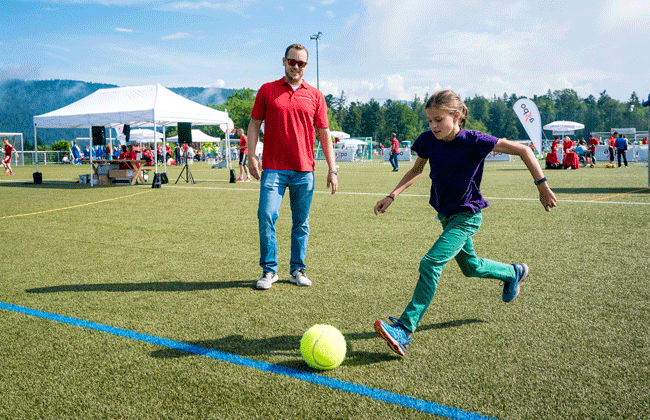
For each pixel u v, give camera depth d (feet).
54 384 7.43
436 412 6.49
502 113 423.64
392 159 72.38
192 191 40.47
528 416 6.37
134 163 49.29
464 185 8.54
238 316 10.42
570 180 46.16
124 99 47.60
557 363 7.91
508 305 10.84
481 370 7.72
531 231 19.67
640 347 8.48
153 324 9.96
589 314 10.18
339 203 30.58
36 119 50.78
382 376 7.57
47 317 10.43
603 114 270.67
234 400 6.89
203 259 15.88
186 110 47.65
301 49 12.40
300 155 12.59
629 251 15.94
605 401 6.72
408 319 8.18
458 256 9.36
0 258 16.11
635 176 51.21
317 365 7.72
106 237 19.79
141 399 6.95
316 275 13.69
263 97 12.67
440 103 8.00
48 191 42.27
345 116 412.16
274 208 12.61
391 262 15.12
